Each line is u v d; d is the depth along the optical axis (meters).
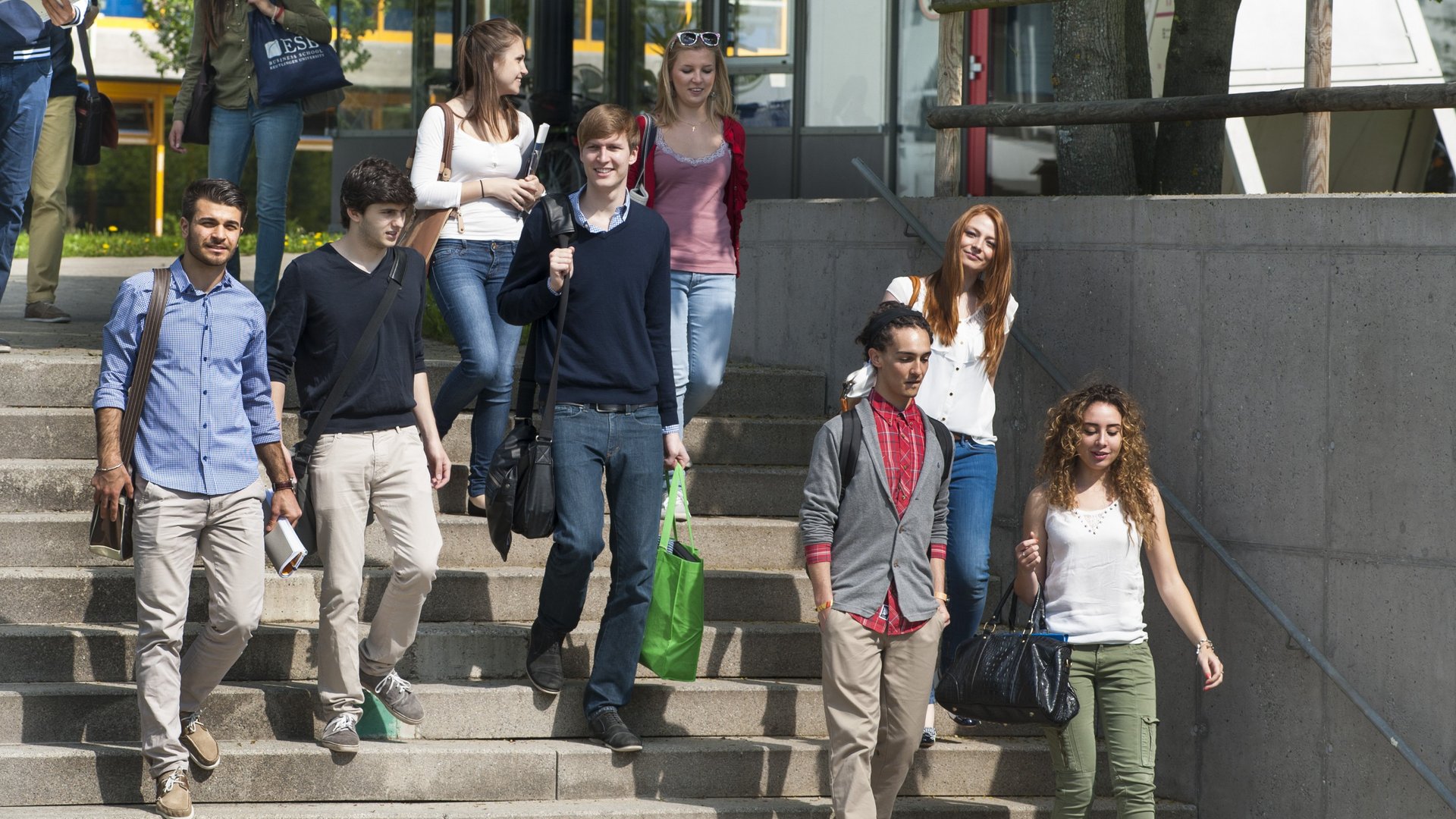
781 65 26.02
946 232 17.31
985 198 16.98
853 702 12.71
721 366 16.09
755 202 20.44
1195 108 15.21
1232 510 14.57
